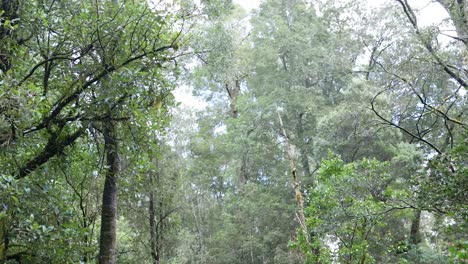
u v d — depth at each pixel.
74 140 7.19
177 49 7.21
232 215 24.44
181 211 19.08
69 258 6.72
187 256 21.62
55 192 7.59
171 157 16.56
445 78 12.48
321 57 21.67
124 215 14.80
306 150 21.56
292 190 21.42
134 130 7.41
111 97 6.60
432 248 16.73
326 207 12.11
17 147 6.39
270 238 21.02
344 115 17.53
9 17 6.99
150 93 7.15
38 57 7.64
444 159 8.67
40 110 6.26
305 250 12.54
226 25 20.61
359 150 18.86
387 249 13.03
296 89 21.67
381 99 16.88
